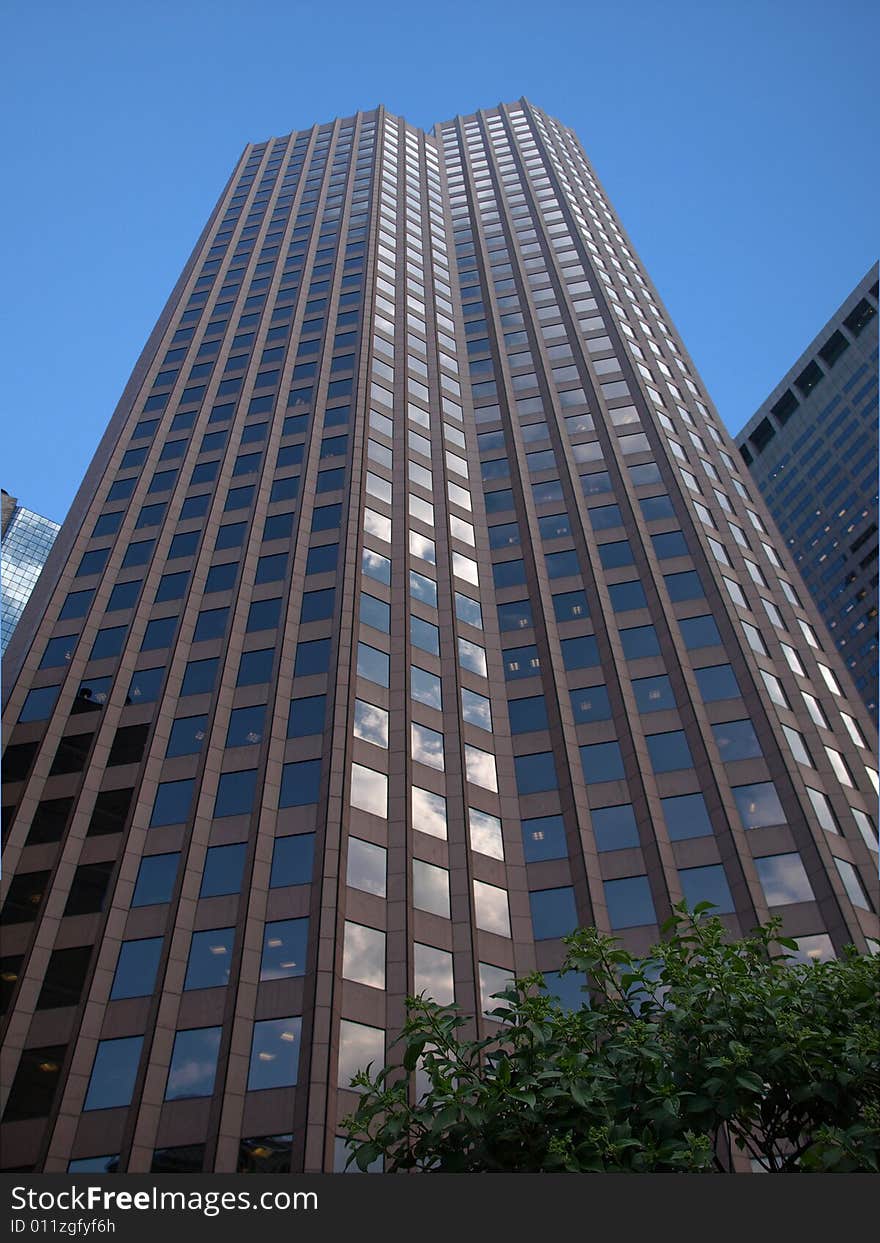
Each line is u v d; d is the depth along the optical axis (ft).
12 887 129.18
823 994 57.36
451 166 376.48
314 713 147.43
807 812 138.92
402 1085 53.01
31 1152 103.04
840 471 538.06
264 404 220.64
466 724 157.89
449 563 185.78
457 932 128.16
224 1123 103.30
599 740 156.46
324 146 373.61
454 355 250.98
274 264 283.79
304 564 175.32
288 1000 113.60
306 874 125.80
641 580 181.78
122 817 137.69
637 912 132.98
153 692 156.56
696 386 249.75
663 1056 52.03
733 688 159.63
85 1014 114.52
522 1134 49.11
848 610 503.61
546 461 214.69
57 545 207.62
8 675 164.76
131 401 234.79
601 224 323.98
